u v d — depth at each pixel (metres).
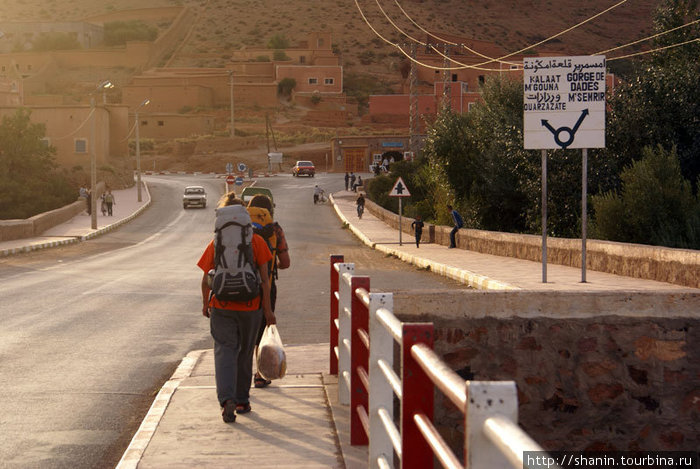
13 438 12.62
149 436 11.66
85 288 38.00
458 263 49.94
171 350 20.97
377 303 8.68
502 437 3.61
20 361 19.23
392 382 7.11
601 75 29.55
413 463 6.27
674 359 13.30
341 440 11.33
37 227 85.31
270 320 13.48
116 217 110.69
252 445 11.21
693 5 71.38
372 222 102.56
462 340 13.16
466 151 81.25
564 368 13.27
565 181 62.88
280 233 15.15
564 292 13.33
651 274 34.81
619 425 13.39
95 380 17.11
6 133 128.50
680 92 60.16
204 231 96.38
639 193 48.19
